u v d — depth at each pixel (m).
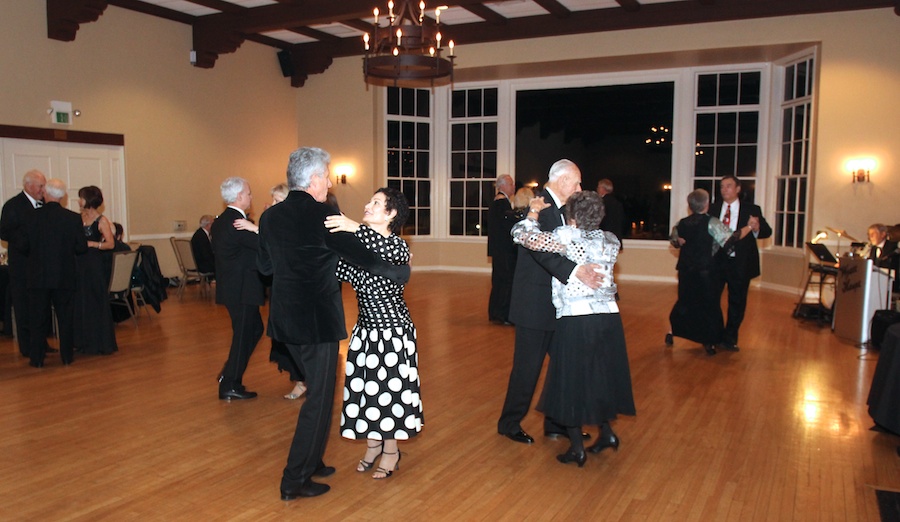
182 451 3.38
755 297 8.58
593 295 3.05
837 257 6.74
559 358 3.09
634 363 5.20
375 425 2.88
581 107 10.62
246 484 2.99
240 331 4.16
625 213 10.50
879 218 7.98
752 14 8.34
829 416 3.95
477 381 4.71
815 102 8.37
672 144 10.09
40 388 4.48
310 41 11.05
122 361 5.26
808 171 8.56
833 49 8.08
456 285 9.79
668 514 2.72
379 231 2.84
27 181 5.12
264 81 10.90
